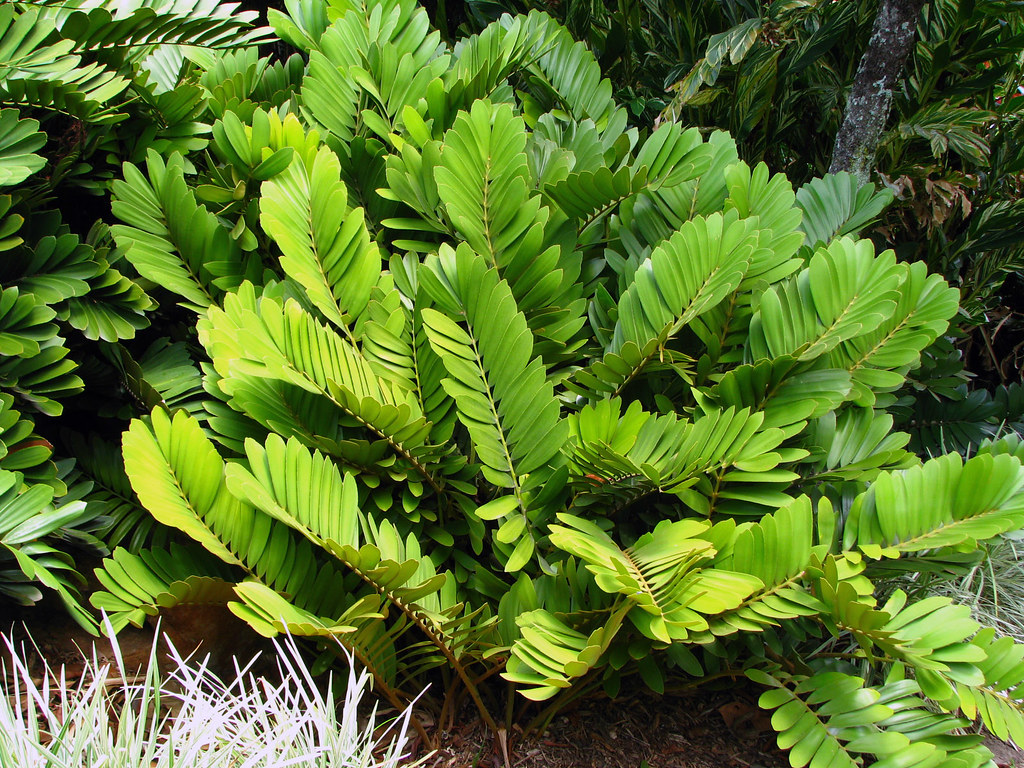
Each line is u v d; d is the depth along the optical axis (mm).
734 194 2291
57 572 1970
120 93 2203
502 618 1968
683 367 2203
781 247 2229
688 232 2129
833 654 2141
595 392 2199
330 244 2115
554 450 2008
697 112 3291
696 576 1866
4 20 2031
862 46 3076
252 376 1979
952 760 1811
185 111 2260
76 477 2059
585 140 2547
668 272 2123
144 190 2148
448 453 2090
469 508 2092
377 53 2432
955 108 2889
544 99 2807
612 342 2184
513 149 2189
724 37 2836
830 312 2129
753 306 2207
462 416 2012
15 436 1910
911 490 1987
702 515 2113
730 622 1910
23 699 1949
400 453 2049
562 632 1874
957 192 2906
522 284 2207
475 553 2107
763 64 2949
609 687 2045
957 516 1970
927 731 1909
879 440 2176
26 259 2020
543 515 2072
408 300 2240
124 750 1646
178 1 2346
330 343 1992
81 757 1649
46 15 2154
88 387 2172
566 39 2799
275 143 2221
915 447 2789
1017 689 1893
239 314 1973
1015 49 2824
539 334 2236
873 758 2131
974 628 1828
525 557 1975
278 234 2033
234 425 2020
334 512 1891
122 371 2100
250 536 1879
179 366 2141
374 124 2361
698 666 1953
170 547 1981
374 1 2646
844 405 2240
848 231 2498
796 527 1940
